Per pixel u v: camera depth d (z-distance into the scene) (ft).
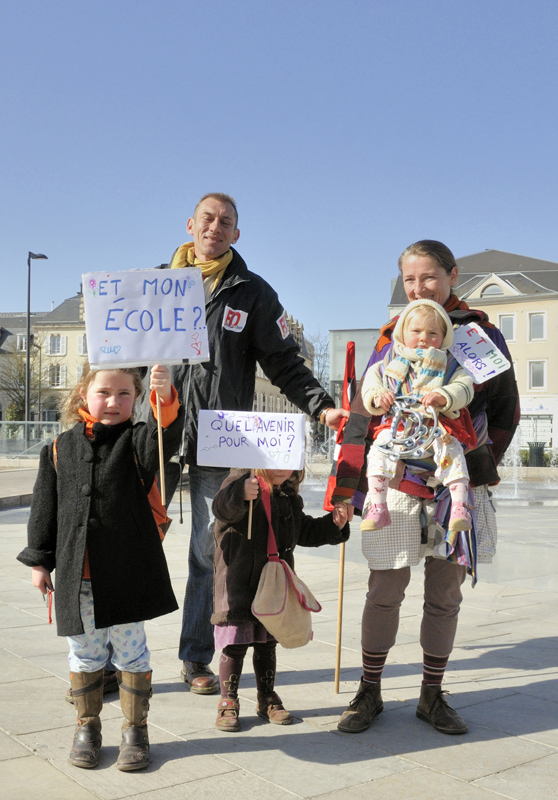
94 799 8.54
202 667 12.80
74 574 9.46
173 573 23.17
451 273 12.02
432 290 11.76
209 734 10.64
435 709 11.03
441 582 11.18
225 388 13.41
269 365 14.07
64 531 9.65
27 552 9.89
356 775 9.33
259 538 10.89
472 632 16.61
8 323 284.20
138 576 9.66
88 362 10.40
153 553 9.85
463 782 9.16
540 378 173.06
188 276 10.76
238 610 10.70
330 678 13.14
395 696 12.36
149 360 10.51
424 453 10.73
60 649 14.57
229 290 13.64
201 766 9.53
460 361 10.91
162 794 8.71
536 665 14.16
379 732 10.80
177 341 10.62
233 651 11.01
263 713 11.29
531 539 33.76
